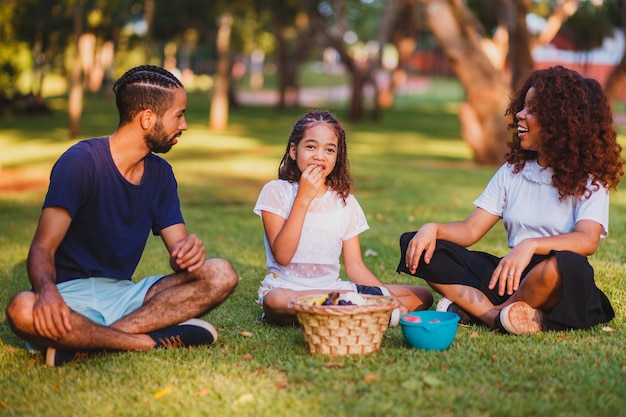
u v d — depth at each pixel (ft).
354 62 87.92
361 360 10.02
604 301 12.04
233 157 48.55
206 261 10.89
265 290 12.41
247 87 192.85
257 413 8.37
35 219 25.53
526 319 11.36
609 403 8.48
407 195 30.50
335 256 12.48
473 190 32.37
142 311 10.70
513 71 46.57
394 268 17.04
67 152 10.52
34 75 93.45
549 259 11.21
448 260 11.99
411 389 8.91
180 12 91.09
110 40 114.52
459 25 41.45
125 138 10.64
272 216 12.36
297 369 9.71
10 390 9.36
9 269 17.19
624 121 72.02
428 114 104.78
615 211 25.36
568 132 11.55
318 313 10.01
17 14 77.10
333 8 86.89
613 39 76.64
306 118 12.20
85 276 10.85
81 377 9.69
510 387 9.04
